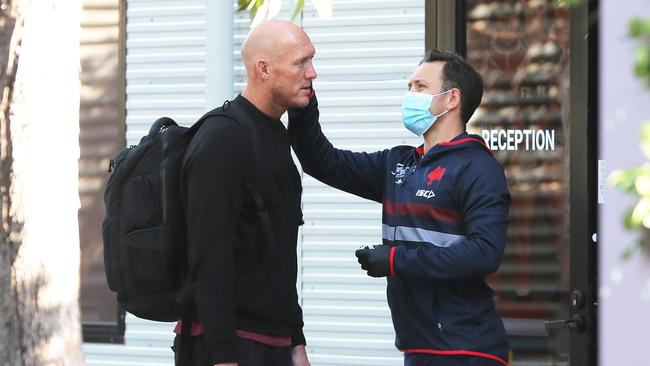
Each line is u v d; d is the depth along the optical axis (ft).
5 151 38.93
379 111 70.38
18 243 39.22
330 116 71.05
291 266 47.67
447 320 47.09
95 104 75.25
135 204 46.14
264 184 46.01
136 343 74.59
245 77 71.26
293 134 51.21
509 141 68.95
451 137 49.70
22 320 39.40
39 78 39.22
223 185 44.50
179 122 73.97
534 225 68.59
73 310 40.60
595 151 61.98
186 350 47.11
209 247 44.14
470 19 69.31
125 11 74.54
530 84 68.64
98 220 75.66
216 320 44.06
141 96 74.59
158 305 46.65
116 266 46.78
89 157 75.51
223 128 45.06
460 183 47.34
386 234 49.65
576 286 62.23
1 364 39.22
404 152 50.98
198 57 73.46
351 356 70.95
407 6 69.87
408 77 70.03
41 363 39.70
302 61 46.50
